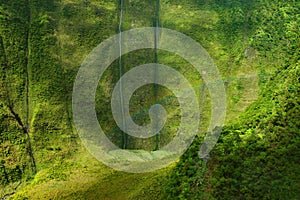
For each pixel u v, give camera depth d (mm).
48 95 67625
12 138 61438
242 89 63062
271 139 32406
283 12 71188
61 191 46375
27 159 60125
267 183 28797
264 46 68000
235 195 29141
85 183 47438
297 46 51688
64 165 58750
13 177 57000
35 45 70750
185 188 32625
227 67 70812
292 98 36000
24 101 66375
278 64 62000
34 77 68562
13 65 67812
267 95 41719
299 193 27281
